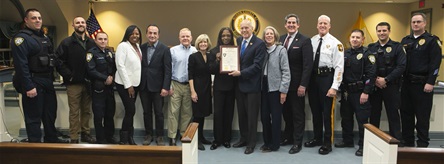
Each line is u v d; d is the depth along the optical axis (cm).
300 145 337
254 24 824
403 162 176
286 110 354
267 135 338
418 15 314
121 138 340
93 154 181
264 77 327
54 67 310
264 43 321
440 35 708
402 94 334
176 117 348
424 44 310
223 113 346
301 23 827
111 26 835
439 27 711
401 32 841
